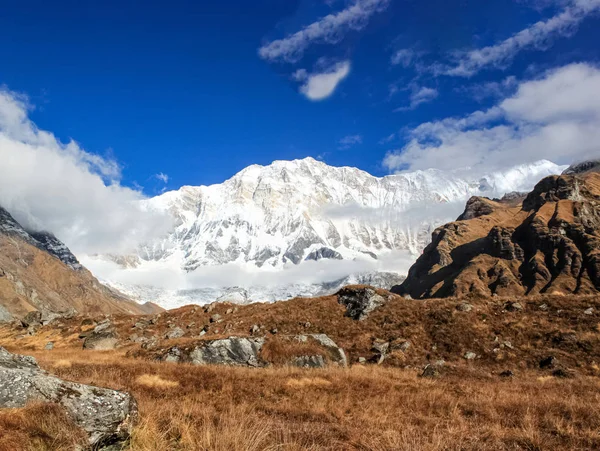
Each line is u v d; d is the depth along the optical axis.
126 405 9.02
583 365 34.44
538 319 42.19
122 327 57.97
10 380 8.19
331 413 15.80
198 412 12.98
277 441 10.17
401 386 23.02
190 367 26.12
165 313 62.97
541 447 11.14
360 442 11.04
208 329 52.06
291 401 18.67
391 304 49.59
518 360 36.69
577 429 13.02
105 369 24.39
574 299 45.16
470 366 35.62
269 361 33.94
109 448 8.34
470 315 44.34
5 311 88.56
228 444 9.08
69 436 7.63
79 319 65.56
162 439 9.12
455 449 10.52
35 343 54.38
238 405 16.69
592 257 191.62
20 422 7.48
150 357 34.69
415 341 41.84
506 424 14.02
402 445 10.42
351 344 43.00
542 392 21.61
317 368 30.86
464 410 16.55
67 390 8.55
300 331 47.16
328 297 54.66
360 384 23.20
